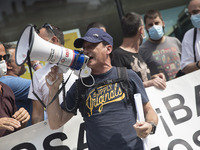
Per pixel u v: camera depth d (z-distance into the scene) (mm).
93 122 2840
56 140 3639
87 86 2896
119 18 6238
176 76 4719
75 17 6098
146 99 2990
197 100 3961
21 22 5926
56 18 6023
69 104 3057
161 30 4965
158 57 5086
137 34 4176
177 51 5148
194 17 4488
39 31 3549
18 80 3879
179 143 3793
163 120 3857
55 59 2631
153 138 3762
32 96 3582
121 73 2926
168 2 6332
